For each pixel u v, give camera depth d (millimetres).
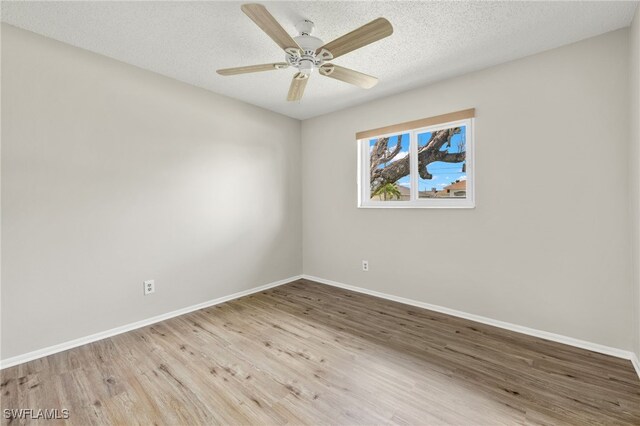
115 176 2512
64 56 2238
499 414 1560
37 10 1858
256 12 1522
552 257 2350
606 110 2113
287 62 2014
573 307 2271
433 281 3029
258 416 1563
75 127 2297
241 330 2590
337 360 2098
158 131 2775
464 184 2898
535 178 2404
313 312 3002
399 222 3271
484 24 2008
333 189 3891
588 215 2197
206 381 1860
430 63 2553
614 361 2043
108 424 1517
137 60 2518
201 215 3115
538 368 1973
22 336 2080
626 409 1583
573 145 2240
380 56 2432
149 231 2727
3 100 1997
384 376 1903
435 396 1707
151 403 1664
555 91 2303
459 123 2861
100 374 1936
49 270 2191
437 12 1885
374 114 3436
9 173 2025
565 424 1488
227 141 3344
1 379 1878
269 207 3826
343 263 3824
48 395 1730
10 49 2016
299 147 4246
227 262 3361
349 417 1551
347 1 1780
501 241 2590
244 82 2975
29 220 2107
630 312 2064
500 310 2615
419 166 3186
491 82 2600
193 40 2215
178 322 2764
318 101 3471
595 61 2145
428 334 2494
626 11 1867
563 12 1883
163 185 2816
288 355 2168
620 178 2076
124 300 2576
